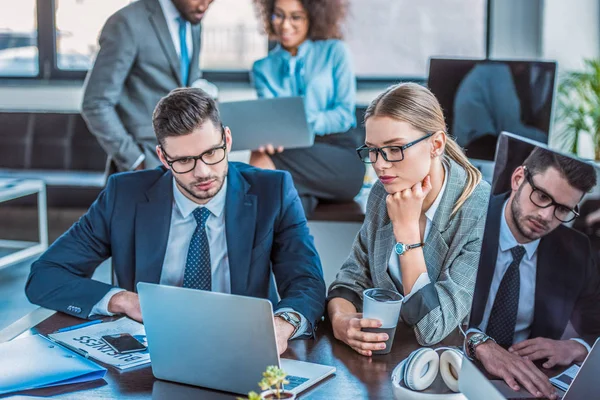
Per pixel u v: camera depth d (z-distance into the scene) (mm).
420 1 5680
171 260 1968
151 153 3607
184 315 1359
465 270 1707
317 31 3730
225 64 5949
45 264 1962
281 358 1540
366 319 1553
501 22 5559
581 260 1029
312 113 3637
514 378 1151
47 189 5668
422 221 1782
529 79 3295
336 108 3719
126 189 2016
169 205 1969
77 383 1431
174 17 3562
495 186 1263
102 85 3453
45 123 5949
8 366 1466
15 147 5945
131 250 1993
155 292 1372
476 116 3406
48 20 6070
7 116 5969
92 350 1589
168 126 1781
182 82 3621
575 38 5449
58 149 5922
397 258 1791
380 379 1440
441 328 1622
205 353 1370
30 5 6117
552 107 3279
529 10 5500
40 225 4844
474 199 1761
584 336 1037
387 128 1644
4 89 6121
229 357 1345
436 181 1751
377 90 5805
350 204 3484
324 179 3355
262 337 1294
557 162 1089
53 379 1409
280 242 1988
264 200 2000
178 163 1811
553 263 1096
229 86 5938
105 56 3441
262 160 3348
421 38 5730
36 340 1616
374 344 1543
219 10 5875
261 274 1964
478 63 3385
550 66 3254
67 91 6094
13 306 4055
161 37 3500
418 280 1690
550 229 1104
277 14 3705
